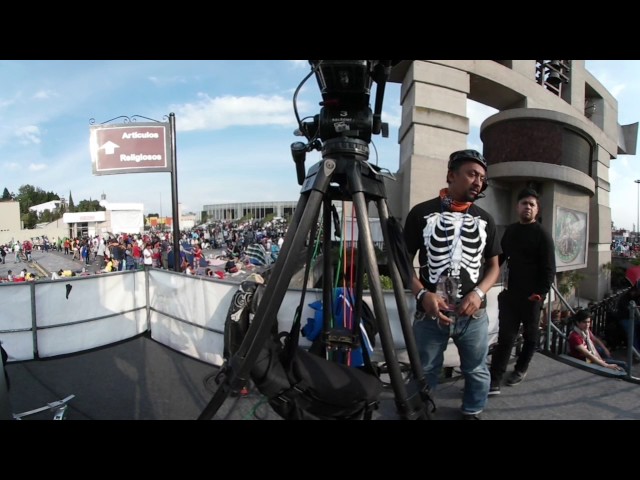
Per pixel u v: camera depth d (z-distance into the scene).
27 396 3.23
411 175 7.89
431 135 8.23
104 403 3.00
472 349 2.33
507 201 9.98
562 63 12.59
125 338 4.96
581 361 3.67
